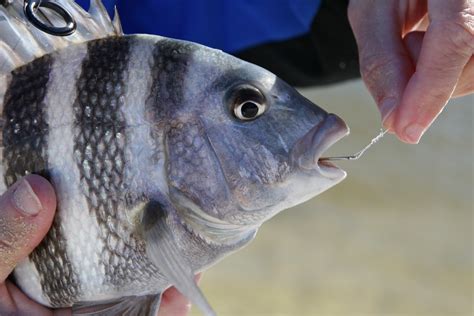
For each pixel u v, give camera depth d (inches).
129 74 22.0
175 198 22.2
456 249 68.3
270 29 32.1
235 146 22.3
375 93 24.1
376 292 59.2
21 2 23.2
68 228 22.2
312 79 34.3
